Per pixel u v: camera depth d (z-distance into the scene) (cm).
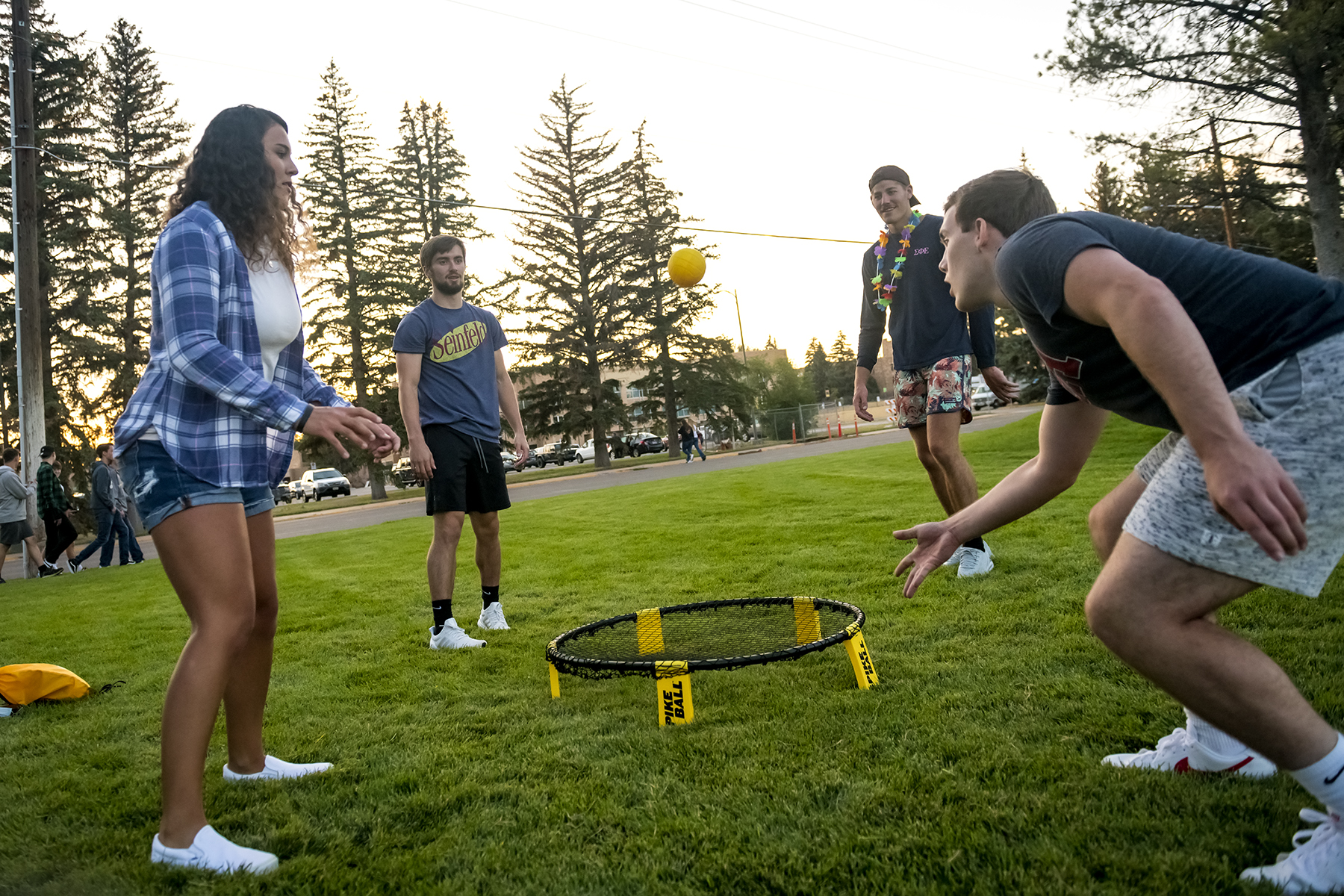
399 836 196
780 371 5606
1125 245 154
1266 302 144
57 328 2803
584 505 1077
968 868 162
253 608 204
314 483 4050
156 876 180
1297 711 141
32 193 1280
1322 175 1730
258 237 223
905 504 733
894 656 311
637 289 3612
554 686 307
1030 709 243
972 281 185
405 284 3272
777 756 226
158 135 3109
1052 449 194
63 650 467
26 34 1290
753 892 161
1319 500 138
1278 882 144
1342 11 1426
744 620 368
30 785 248
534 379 4194
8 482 1112
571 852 182
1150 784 188
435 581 404
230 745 241
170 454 194
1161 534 146
